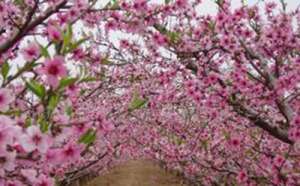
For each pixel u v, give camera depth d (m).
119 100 11.20
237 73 5.72
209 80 5.67
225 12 5.80
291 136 5.15
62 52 2.48
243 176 5.80
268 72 5.72
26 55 2.52
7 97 2.26
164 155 13.46
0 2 3.47
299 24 6.65
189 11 5.86
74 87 2.62
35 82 2.28
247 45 5.88
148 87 8.62
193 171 11.22
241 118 7.26
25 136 2.05
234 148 7.31
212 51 6.10
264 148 7.86
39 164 2.48
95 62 5.25
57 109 2.50
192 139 10.63
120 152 13.64
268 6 6.20
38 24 3.18
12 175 2.30
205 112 7.61
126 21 4.45
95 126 2.96
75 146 2.39
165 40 5.55
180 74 6.59
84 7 3.57
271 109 6.72
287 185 5.43
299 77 5.49
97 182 22.95
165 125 11.79
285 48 5.83
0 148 1.99
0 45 3.12
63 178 6.54
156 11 4.68
